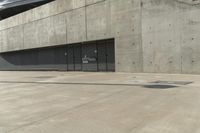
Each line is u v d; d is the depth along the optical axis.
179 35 14.85
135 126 4.55
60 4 24.02
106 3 19.42
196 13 13.98
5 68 34.81
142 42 16.94
